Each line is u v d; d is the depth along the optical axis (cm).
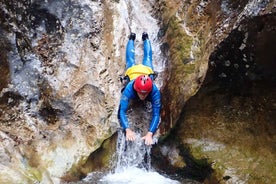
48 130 470
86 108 484
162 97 497
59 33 506
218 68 433
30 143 456
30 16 490
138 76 467
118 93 499
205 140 457
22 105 471
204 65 452
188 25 525
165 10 575
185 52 504
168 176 478
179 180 470
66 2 514
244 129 442
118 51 529
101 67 506
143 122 489
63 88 484
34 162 443
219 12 473
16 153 438
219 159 437
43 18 498
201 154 448
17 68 474
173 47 524
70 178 448
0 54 463
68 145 465
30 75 480
